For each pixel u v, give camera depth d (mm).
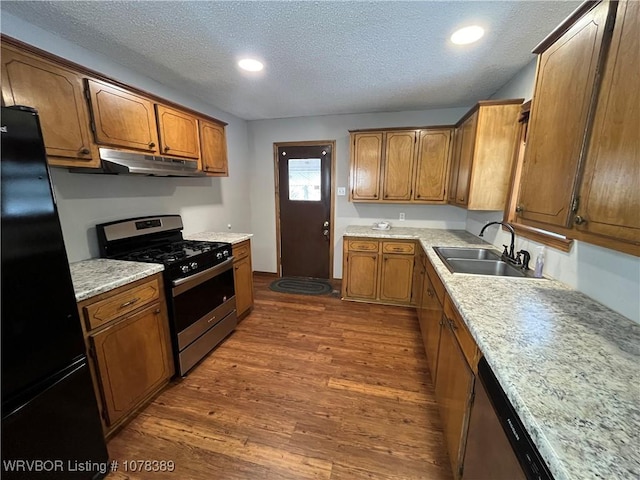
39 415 1106
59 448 1188
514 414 740
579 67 981
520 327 1054
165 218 2512
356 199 3424
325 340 2580
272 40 1728
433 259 2068
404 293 3260
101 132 1671
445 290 1654
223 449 1507
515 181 2170
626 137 767
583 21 963
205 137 2590
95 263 1867
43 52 1369
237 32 1634
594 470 530
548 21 1514
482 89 2613
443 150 3098
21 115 989
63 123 1484
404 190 3277
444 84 2484
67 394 1206
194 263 2100
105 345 1482
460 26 1571
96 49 1843
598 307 1232
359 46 1801
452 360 1409
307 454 1479
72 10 1426
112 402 1541
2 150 945
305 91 2676
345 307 3264
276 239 4223
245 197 4023
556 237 1600
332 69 2162
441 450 1504
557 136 1107
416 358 2312
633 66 748
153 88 2391
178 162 2229
